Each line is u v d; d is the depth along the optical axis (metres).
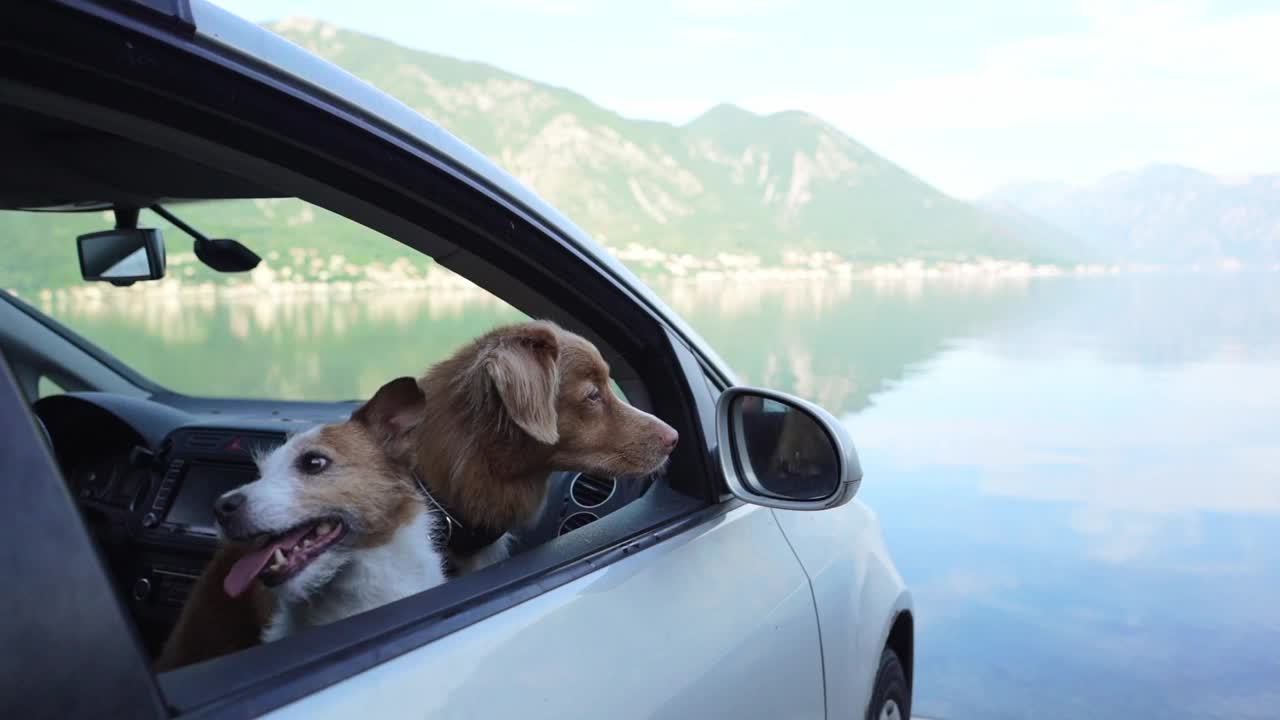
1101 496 9.05
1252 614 5.93
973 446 11.68
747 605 1.83
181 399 3.31
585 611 1.39
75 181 2.25
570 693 1.26
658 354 2.01
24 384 3.19
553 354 1.83
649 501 1.89
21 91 1.05
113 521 2.64
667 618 1.56
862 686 2.49
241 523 1.30
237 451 2.60
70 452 2.83
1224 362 21.02
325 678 0.99
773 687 1.87
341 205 1.46
